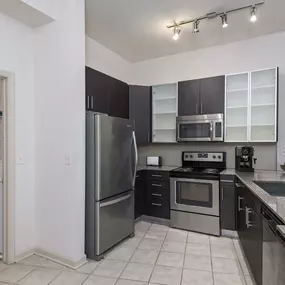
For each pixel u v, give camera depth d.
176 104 3.89
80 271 2.33
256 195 1.93
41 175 2.64
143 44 3.73
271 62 3.45
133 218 3.19
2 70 2.37
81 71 2.47
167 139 4.02
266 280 1.66
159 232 3.36
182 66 4.10
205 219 3.29
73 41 2.40
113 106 3.43
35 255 2.63
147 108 4.05
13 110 2.47
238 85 3.53
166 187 3.65
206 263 2.48
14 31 2.48
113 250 2.78
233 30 3.28
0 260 2.51
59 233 2.51
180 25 3.12
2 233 2.53
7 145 2.45
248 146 3.46
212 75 3.85
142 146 4.45
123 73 4.31
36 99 2.66
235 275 2.26
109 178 2.71
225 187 3.16
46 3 2.36
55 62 2.53
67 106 2.46
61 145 2.50
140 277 2.23
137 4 2.64
